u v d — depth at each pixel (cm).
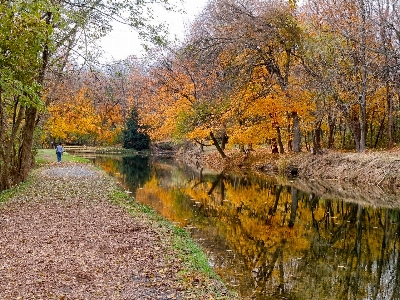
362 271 962
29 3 1095
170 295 672
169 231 1112
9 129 1986
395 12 2255
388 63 2100
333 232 1347
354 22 2441
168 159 4947
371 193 2036
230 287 822
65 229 1047
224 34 2691
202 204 1816
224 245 1145
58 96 2303
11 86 1173
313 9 2889
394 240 1252
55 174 2428
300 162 2755
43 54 1614
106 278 730
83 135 6425
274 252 1099
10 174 1945
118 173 3117
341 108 2619
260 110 2780
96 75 1692
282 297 784
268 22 2528
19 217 1173
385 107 3069
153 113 4366
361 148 2648
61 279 711
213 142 3853
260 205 1822
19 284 680
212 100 2911
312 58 2461
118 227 1088
